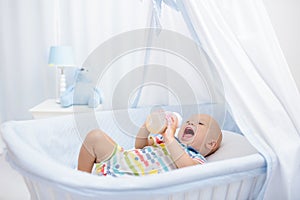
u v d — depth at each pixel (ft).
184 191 3.75
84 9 10.32
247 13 5.05
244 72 4.78
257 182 4.75
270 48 5.10
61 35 10.44
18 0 10.25
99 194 3.31
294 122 4.92
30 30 10.39
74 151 6.47
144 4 10.24
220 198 4.43
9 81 10.56
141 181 3.45
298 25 7.67
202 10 4.80
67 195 3.60
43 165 3.57
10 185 8.11
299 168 4.66
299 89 7.80
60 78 10.12
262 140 4.68
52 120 6.09
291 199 4.65
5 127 4.86
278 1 7.79
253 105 4.76
